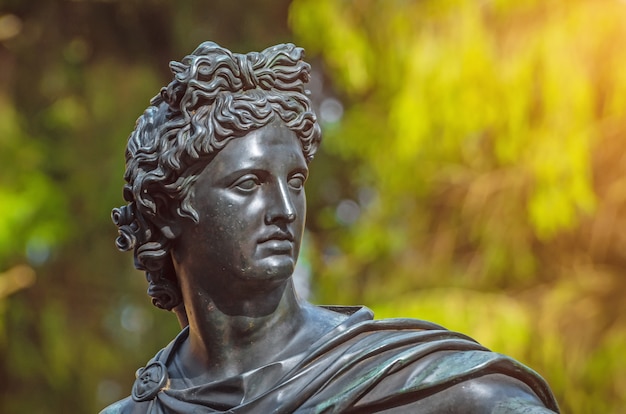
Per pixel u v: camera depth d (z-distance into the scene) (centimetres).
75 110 2127
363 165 2169
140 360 2125
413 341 601
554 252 1952
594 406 1870
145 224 640
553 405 603
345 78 1998
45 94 2141
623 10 1859
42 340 2112
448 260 1972
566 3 1873
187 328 659
